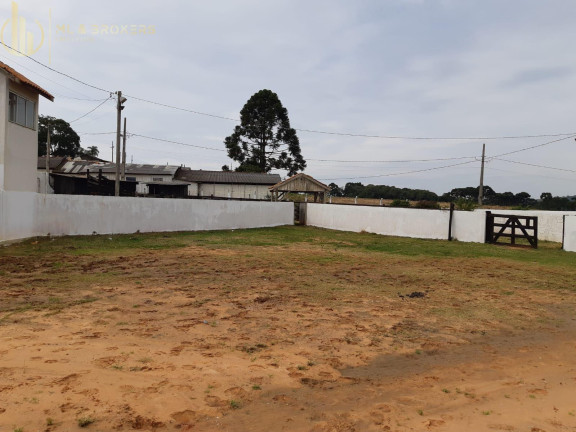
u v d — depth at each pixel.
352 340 5.90
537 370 5.11
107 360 4.67
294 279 10.06
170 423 3.48
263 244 17.56
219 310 7.09
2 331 5.54
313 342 5.75
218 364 4.79
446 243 19.75
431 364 5.21
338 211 26.50
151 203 20.64
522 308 8.01
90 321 6.19
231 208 24.59
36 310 6.63
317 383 4.51
